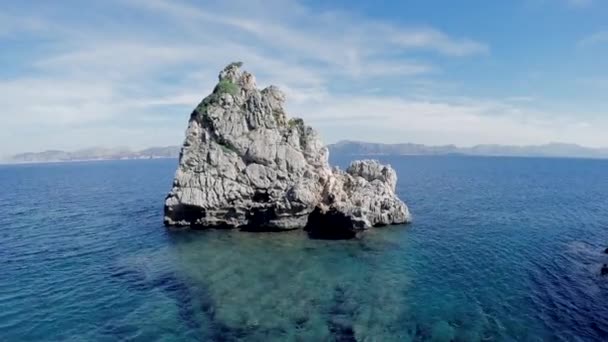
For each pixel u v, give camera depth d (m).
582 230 60.81
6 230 61.22
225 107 62.69
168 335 28.14
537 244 52.19
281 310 31.66
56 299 34.19
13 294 35.28
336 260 44.28
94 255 47.06
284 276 39.12
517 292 35.84
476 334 28.47
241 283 37.31
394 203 62.69
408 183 131.00
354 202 60.19
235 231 57.28
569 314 31.72
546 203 88.12
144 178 168.00
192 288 36.16
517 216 71.75
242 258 44.78
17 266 43.16
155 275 39.72
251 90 66.44
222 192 58.06
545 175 181.00
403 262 43.91
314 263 43.16
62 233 58.81
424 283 37.75
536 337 28.16
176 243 51.38
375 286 36.81
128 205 86.56
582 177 170.88
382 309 32.03
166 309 32.09
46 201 95.31
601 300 34.34
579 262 44.56
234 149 60.75
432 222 65.06
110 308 32.38
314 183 59.72
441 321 30.25
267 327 29.03
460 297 34.62
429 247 50.03
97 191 116.81
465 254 47.28
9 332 28.56
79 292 35.66
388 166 71.31
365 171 71.44
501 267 42.59
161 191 113.56
